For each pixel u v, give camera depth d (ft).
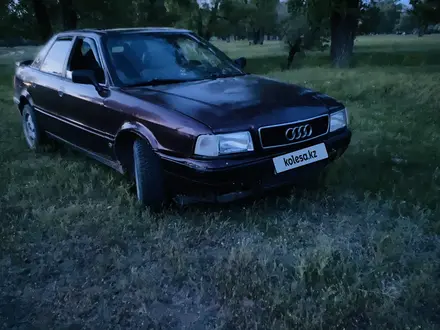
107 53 13.43
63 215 11.94
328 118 11.76
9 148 18.70
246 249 9.70
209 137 9.95
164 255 10.00
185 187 10.57
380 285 8.56
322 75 39.24
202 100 11.18
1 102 31.78
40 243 10.62
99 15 76.18
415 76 34.96
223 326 7.63
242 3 113.60
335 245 10.03
